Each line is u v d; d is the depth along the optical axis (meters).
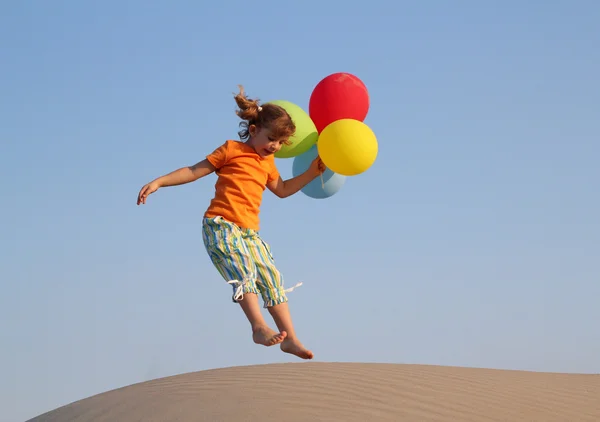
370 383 6.79
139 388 7.16
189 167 5.62
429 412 6.02
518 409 6.49
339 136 6.07
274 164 5.98
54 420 6.67
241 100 5.77
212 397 6.23
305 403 5.97
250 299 5.37
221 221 5.52
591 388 7.83
